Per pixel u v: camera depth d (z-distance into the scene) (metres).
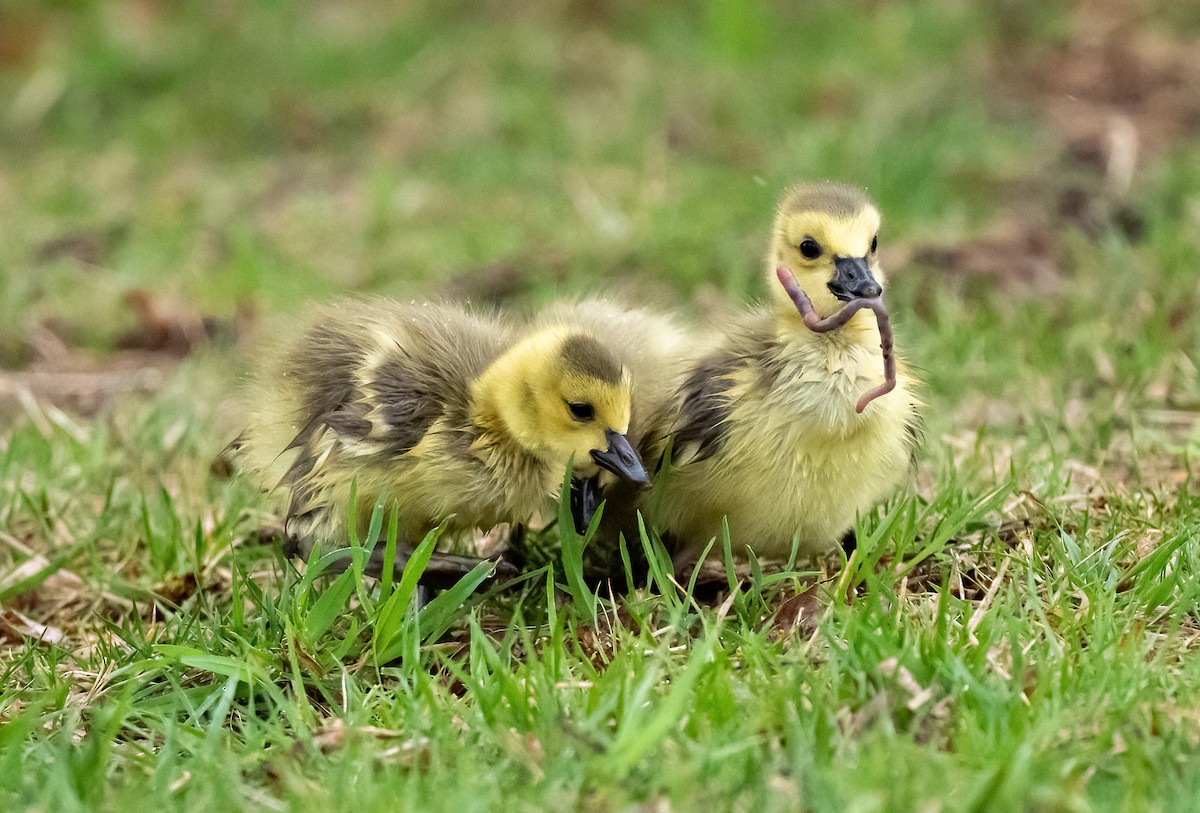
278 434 11.34
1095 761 7.64
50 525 12.66
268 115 25.94
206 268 20.78
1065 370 14.50
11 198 23.84
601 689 8.55
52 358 18.28
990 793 7.13
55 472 13.53
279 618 9.91
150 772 8.32
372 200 21.73
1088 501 11.33
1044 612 9.39
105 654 10.11
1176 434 13.16
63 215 22.98
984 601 9.53
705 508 10.70
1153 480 12.16
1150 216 18.53
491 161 23.05
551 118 24.31
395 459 10.44
